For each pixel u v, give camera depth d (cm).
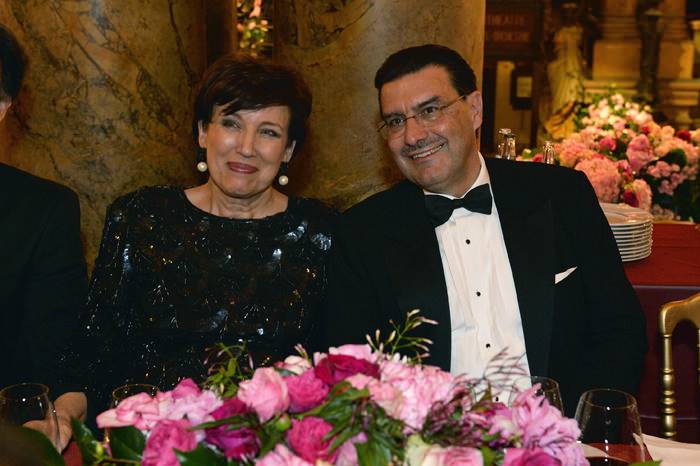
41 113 291
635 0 1063
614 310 247
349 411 114
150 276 243
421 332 239
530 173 258
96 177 296
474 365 240
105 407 239
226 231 247
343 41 316
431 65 238
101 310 242
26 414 153
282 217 250
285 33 324
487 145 1102
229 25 499
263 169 240
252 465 116
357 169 323
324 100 321
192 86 306
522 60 1054
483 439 118
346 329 245
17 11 286
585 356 249
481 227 248
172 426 117
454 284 244
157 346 244
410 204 254
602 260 250
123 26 289
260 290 244
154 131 299
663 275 321
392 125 245
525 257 242
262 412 114
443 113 238
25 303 236
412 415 116
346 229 252
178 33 299
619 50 1059
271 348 243
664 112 1095
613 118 482
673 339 314
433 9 313
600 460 146
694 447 194
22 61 228
